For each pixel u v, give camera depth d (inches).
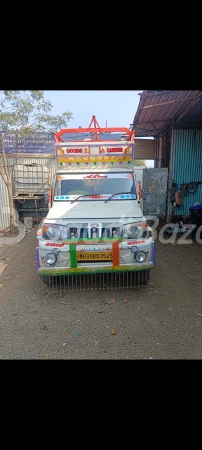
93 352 109.3
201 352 108.0
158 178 422.6
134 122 374.6
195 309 141.6
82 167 201.5
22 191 386.0
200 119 354.6
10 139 426.6
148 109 303.0
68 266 148.3
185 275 189.3
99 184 195.2
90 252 146.7
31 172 384.8
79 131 194.4
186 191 384.5
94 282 175.3
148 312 138.9
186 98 253.4
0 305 150.3
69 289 166.6
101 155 199.3
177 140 374.9
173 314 136.8
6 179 335.9
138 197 191.3
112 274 168.9
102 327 126.5
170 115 339.9
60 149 197.5
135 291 163.0
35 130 345.4
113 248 145.6
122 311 140.2
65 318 134.9
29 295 161.5
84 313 139.0
